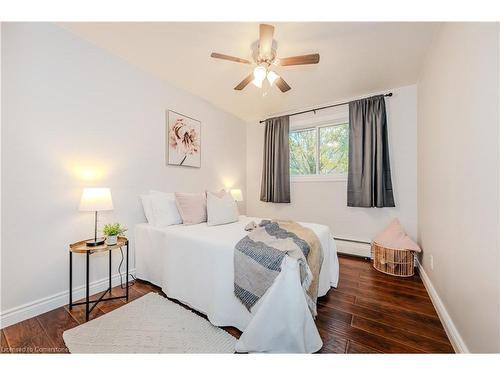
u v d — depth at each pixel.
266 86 2.83
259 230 1.80
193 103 3.06
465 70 1.24
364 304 1.82
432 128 1.96
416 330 1.47
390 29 1.74
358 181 3.01
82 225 1.90
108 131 2.10
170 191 2.74
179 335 1.41
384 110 2.86
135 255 2.30
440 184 1.71
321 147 3.53
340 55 2.11
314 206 3.50
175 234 1.87
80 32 1.82
